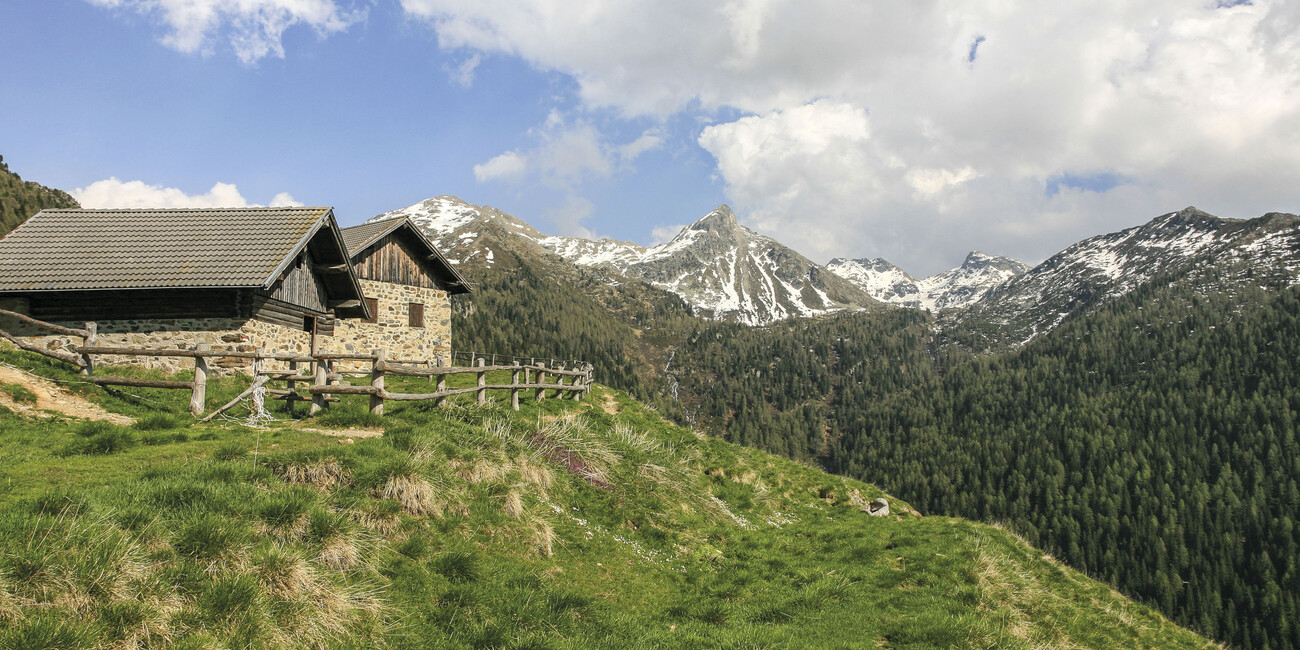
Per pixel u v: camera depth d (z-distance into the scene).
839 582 14.46
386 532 9.88
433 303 38.41
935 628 11.88
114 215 25.12
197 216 25.34
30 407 14.57
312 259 28.67
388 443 12.36
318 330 29.52
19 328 22.27
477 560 10.14
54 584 6.14
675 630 10.52
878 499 25.34
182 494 8.27
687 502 17.62
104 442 11.41
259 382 15.88
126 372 20.44
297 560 7.73
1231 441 163.50
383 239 35.78
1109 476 155.62
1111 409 192.75
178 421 14.19
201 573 7.02
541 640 8.38
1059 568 21.34
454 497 11.51
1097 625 16.66
